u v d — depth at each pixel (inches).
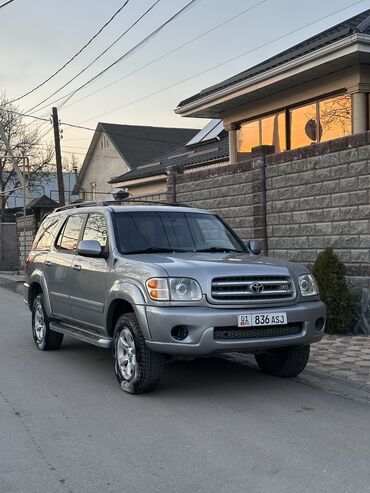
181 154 1096.8
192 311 223.6
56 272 319.0
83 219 309.6
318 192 389.7
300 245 406.3
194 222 297.1
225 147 914.1
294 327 240.8
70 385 264.8
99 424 208.4
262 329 232.7
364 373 266.2
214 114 656.4
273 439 190.2
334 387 253.3
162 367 237.8
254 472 163.9
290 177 413.7
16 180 1769.2
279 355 269.4
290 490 152.3
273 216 430.0
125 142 1620.3
